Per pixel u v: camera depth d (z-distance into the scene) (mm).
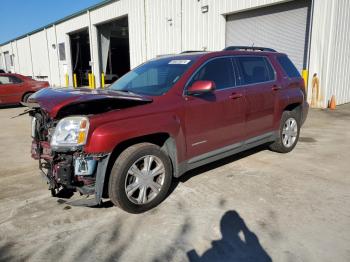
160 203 3912
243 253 2900
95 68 24109
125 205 3541
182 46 15797
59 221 3531
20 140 7602
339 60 11531
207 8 14180
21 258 2875
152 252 2947
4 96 13445
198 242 3088
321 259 2793
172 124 3830
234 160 5531
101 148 3279
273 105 5391
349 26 11688
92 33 23469
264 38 12828
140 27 18328
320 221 3424
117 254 2924
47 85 14773
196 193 4184
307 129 8094
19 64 40625
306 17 11422
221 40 13992
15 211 3775
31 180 4805
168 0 16094
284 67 5812
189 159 4180
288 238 3117
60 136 3340
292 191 4203
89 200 3537
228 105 4551
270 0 11898
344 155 5805
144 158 3660
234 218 3518
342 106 11805
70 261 2832
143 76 4691
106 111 3467
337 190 4223
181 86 4102
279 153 5953
